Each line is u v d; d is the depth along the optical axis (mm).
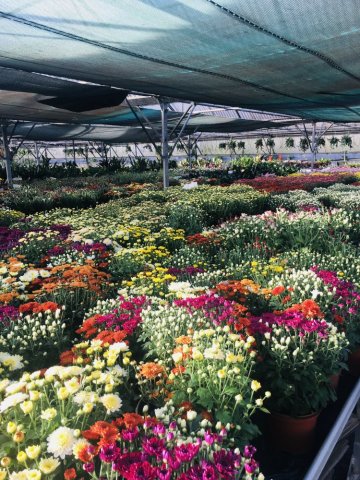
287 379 3145
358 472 3043
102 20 5000
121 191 17031
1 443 1985
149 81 9250
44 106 15430
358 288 4820
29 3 4457
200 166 36000
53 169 27547
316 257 6000
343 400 3793
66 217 10109
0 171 25062
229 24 5160
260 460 3121
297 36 5688
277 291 3951
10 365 2729
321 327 3184
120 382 2490
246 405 2561
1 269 4988
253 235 7324
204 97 12219
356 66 7699
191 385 2631
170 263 6301
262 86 10023
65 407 2184
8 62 7355
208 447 1854
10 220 10320
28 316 3588
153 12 4742
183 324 3365
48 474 1799
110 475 1771
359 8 4668
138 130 28797
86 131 28328
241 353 2932
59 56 6863
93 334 3676
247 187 15883
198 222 9414
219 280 5250
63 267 5070
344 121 24703
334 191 14656
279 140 44875
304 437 3139
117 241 7488
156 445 1781
